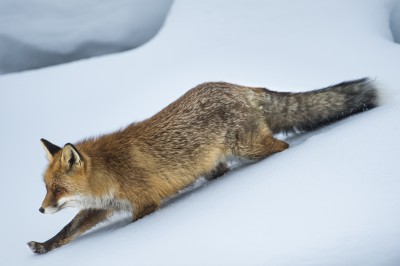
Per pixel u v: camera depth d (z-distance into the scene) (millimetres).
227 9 19234
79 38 21406
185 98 9156
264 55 16859
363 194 6203
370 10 18000
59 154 8328
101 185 8375
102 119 15492
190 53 17828
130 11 21359
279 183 7148
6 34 21391
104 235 8141
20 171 13445
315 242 5762
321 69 15414
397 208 5793
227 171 9258
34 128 16109
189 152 8742
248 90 9359
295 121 9719
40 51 21578
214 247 6270
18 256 8594
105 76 18094
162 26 20703
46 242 8391
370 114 8688
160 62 17906
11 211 10961
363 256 5398
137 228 7766
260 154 8977
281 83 15055
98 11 21375
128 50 21297
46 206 8102
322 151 7570
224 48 17703
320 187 6652
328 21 17875
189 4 19812
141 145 8641
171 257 6391
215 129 8836
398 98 9656
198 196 8195
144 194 8484
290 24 18141
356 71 14680
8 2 21391
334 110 9695
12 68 21703
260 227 6328
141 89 16438
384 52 15414
